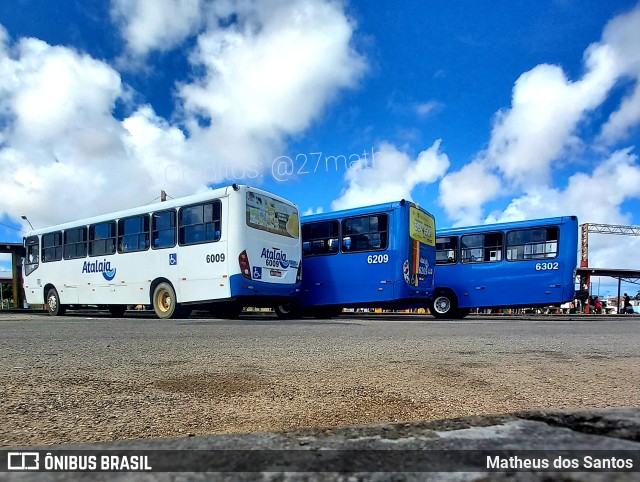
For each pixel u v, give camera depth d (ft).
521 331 22.58
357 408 7.08
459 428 2.88
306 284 40.32
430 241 39.99
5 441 5.37
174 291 33.45
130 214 37.17
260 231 31.89
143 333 19.60
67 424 6.10
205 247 31.83
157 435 5.66
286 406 7.18
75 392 8.00
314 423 6.28
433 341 16.90
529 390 8.36
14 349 13.83
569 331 22.90
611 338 18.83
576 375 9.88
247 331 20.99
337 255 38.99
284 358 12.20
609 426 2.85
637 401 7.53
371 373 10.03
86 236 41.06
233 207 30.63
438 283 43.86
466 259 42.91
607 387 8.64
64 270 43.04
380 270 36.68
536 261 39.81
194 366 10.80
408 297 35.94
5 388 8.29
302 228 41.34
